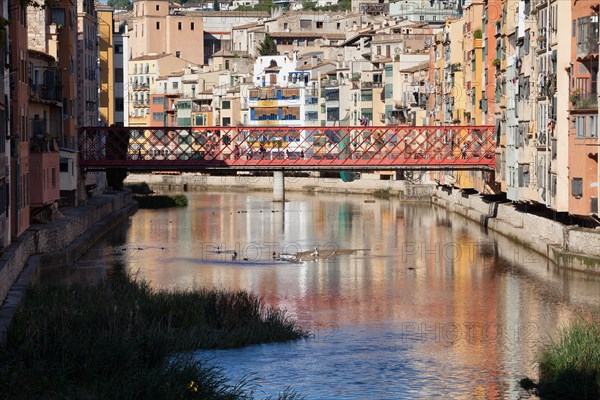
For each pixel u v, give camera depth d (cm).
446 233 13300
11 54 9119
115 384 5538
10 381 5547
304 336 7238
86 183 14838
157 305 7125
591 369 6062
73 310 6700
